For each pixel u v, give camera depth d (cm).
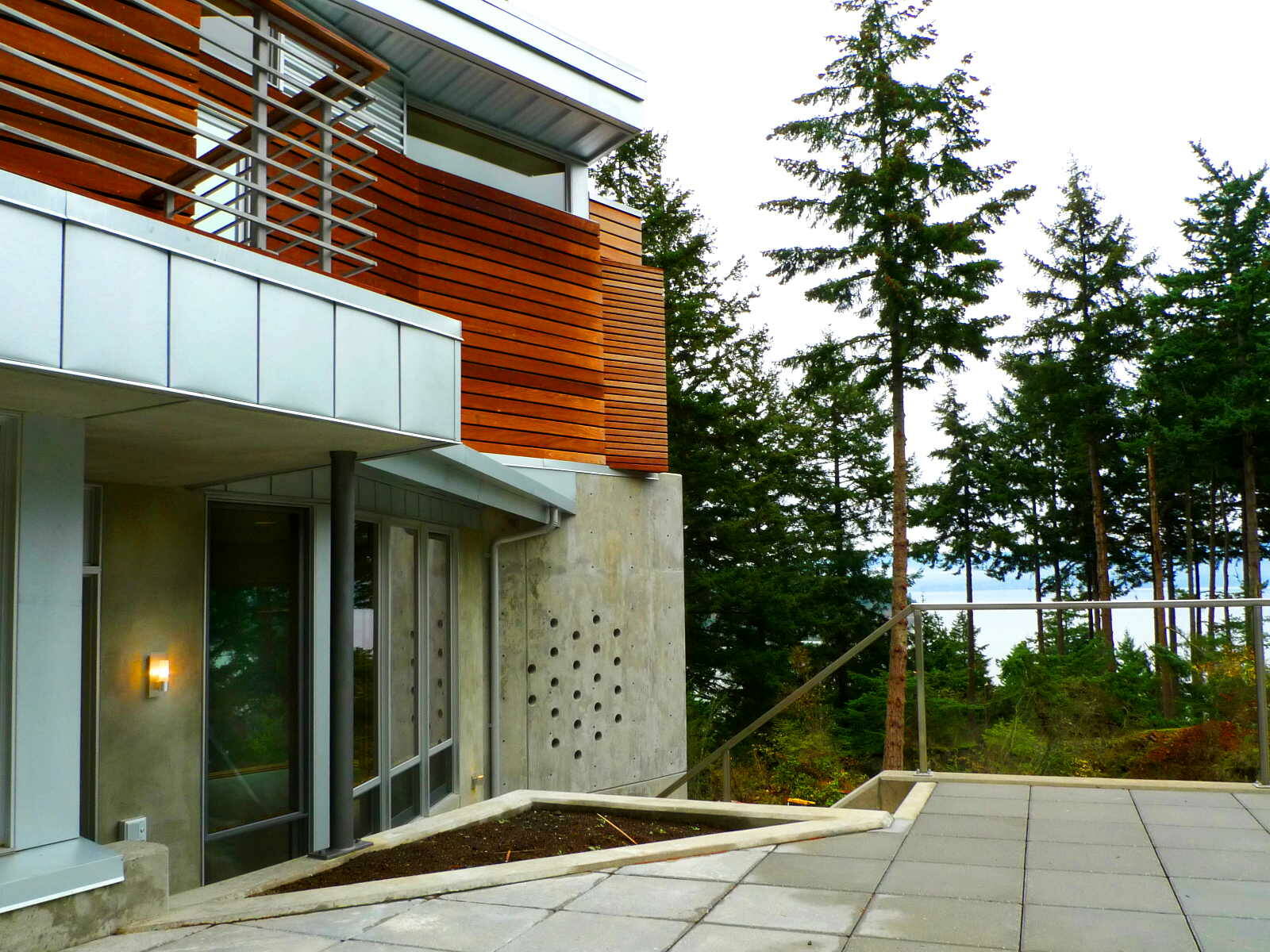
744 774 1554
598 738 1237
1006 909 364
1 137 456
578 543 1227
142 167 512
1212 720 561
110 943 374
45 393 362
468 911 389
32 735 376
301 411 424
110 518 622
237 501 702
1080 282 2956
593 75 1104
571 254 1223
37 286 323
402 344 491
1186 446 2722
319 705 756
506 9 1012
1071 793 554
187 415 416
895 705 1909
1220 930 337
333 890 417
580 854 459
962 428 3822
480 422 1091
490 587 1148
